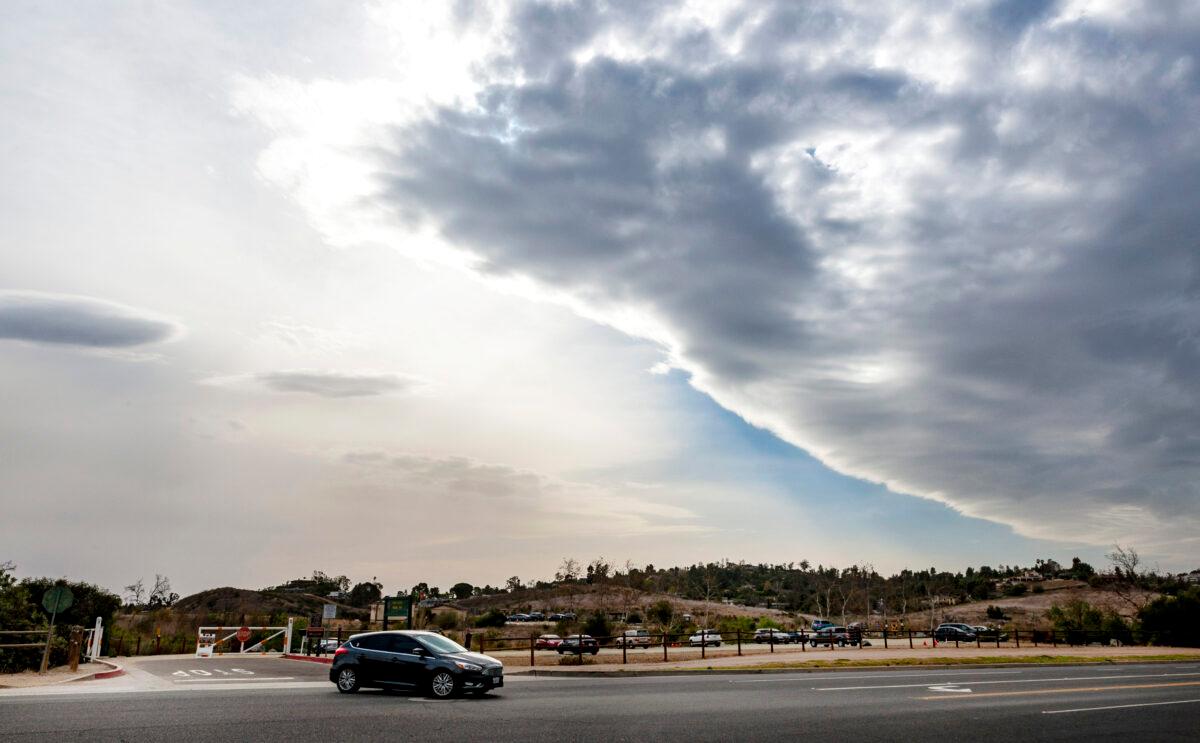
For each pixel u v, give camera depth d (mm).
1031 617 106312
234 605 113312
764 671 27156
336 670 18344
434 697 17156
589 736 11430
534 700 16719
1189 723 13617
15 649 24719
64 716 13094
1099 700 17281
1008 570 168125
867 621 94438
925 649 42750
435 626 71375
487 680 17344
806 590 151250
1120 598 76188
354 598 134750
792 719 13578
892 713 14578
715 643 50375
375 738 11008
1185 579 89875
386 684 17781
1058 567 163625
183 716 13203
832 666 28656
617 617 99750
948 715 14375
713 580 145625
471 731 11812
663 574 145375
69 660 27281
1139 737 12039
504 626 79438
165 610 64812
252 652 41688
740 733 11859
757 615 113188
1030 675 25438
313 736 11133
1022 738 11766
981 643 55406
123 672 25484
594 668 27328
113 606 49344
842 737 11586
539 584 144375
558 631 57062
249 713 13711
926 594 130625
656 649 47594
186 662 33188
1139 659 34812
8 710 13938
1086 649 44406
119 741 10578
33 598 45469
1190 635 50406
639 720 13281
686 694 18344
